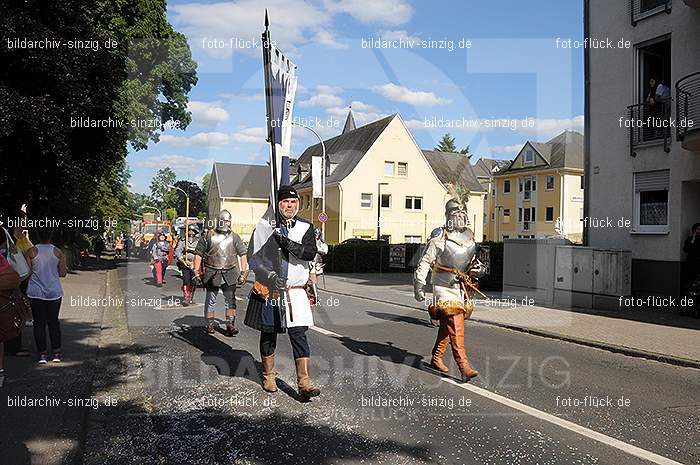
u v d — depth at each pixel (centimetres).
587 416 548
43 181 1597
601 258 1373
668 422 536
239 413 538
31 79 1483
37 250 709
